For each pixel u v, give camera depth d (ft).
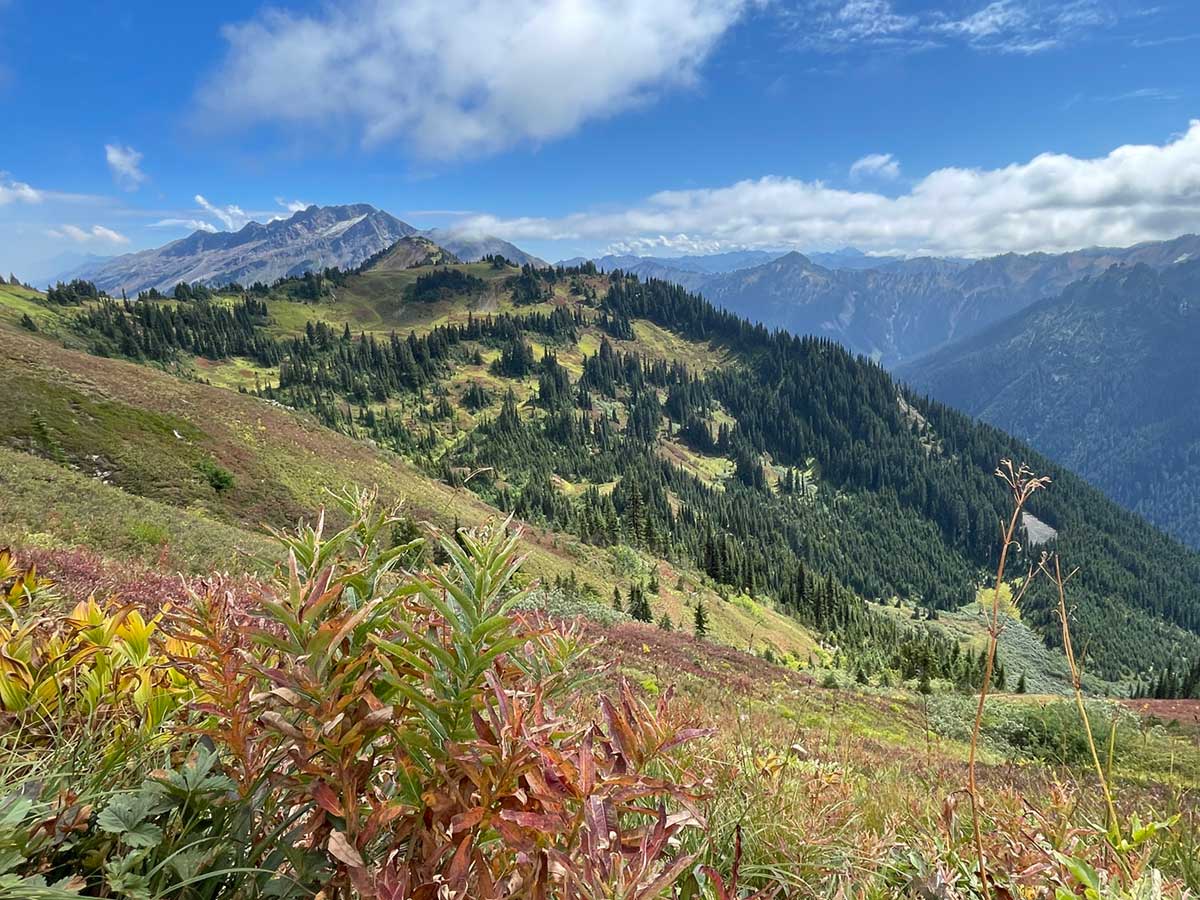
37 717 5.00
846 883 5.96
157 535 61.11
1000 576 4.77
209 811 4.00
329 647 3.56
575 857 3.59
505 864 3.70
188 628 5.28
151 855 3.76
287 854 3.62
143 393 188.55
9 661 5.07
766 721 17.78
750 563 423.64
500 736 3.41
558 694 4.73
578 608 106.93
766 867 6.14
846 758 14.44
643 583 273.75
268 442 197.67
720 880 4.06
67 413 161.27
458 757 3.34
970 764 4.97
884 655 274.16
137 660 5.42
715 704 21.90
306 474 190.19
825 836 7.54
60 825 3.72
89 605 5.89
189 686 5.23
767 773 8.83
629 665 60.39
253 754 4.05
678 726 4.59
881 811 9.97
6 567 7.59
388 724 3.76
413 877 3.52
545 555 233.55
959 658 178.40
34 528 52.08
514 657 4.69
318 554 4.07
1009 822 7.52
